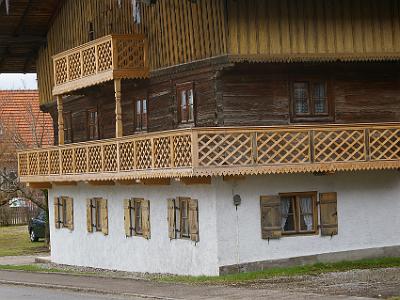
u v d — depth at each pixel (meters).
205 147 25.45
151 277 28.53
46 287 27.73
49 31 39.22
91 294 25.11
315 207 27.72
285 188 27.28
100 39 31.28
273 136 26.17
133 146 28.61
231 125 27.92
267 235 26.95
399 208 28.69
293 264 27.30
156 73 30.52
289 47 27.23
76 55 33.12
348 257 28.00
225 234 26.52
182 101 29.69
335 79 28.88
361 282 23.86
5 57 41.28
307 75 28.62
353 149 27.02
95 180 31.59
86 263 34.78
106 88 34.62
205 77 28.36
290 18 27.31
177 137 26.12
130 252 31.58
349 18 27.88
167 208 29.05
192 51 28.58
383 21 28.22
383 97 29.34
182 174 25.88
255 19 27.05
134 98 32.91
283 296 21.84
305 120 28.55
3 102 59.38
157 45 30.42
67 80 33.88
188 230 28.11
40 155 36.00
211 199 26.55
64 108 39.84
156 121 31.30
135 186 31.08
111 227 32.81
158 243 29.73
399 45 28.33
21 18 38.12
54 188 37.62
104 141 30.58
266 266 26.98
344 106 28.92
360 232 28.19
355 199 28.16
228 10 26.81
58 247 37.28
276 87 28.33
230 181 26.59
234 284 24.67
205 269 27.00
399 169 28.59
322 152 26.64
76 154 32.81
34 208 61.34
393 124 27.45
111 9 33.66
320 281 24.38
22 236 52.75
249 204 26.83
